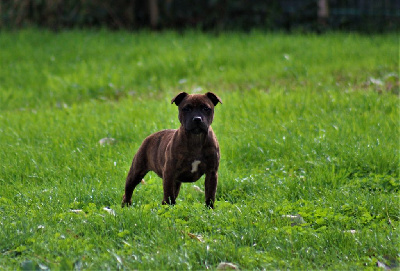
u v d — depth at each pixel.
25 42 28.41
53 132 14.77
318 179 11.02
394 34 28.36
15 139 14.49
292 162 12.12
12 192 10.80
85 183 11.02
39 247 7.62
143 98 19.25
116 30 32.38
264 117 14.86
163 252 7.41
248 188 10.97
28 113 17.73
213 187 9.51
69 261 7.07
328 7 31.61
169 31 30.91
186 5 32.91
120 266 7.11
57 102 20.12
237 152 12.76
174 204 9.50
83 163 12.24
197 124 8.97
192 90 19.42
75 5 32.66
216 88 19.75
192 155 9.24
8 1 32.72
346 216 8.82
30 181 11.66
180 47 25.69
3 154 13.08
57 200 10.04
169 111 15.59
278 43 25.69
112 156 12.76
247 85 19.81
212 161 9.36
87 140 13.84
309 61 22.47
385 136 12.98
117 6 33.12
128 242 7.87
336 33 28.31
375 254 7.62
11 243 7.84
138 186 11.31
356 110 14.84
